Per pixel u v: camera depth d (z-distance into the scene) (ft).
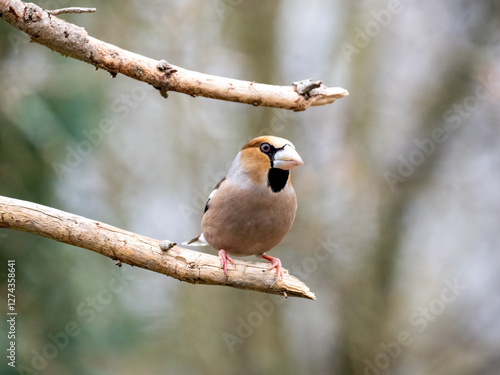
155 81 19.98
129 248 20.10
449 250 50.16
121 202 43.68
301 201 45.01
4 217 18.97
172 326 42.65
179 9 44.37
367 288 45.68
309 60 46.78
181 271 20.67
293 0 46.98
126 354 36.40
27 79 30.71
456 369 45.91
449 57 46.06
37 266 29.63
